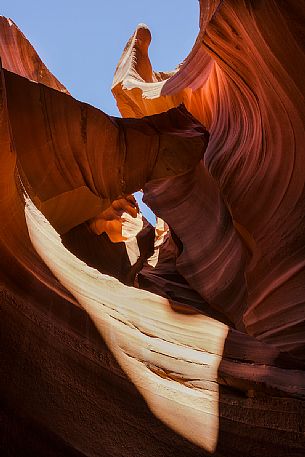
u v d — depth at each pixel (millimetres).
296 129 6816
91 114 7852
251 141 8367
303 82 6219
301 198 6945
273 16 5887
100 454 3037
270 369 4703
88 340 3836
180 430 3699
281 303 6852
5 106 4480
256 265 7621
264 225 7641
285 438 4047
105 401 3465
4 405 2736
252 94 7879
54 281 4145
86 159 7770
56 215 7672
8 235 3984
